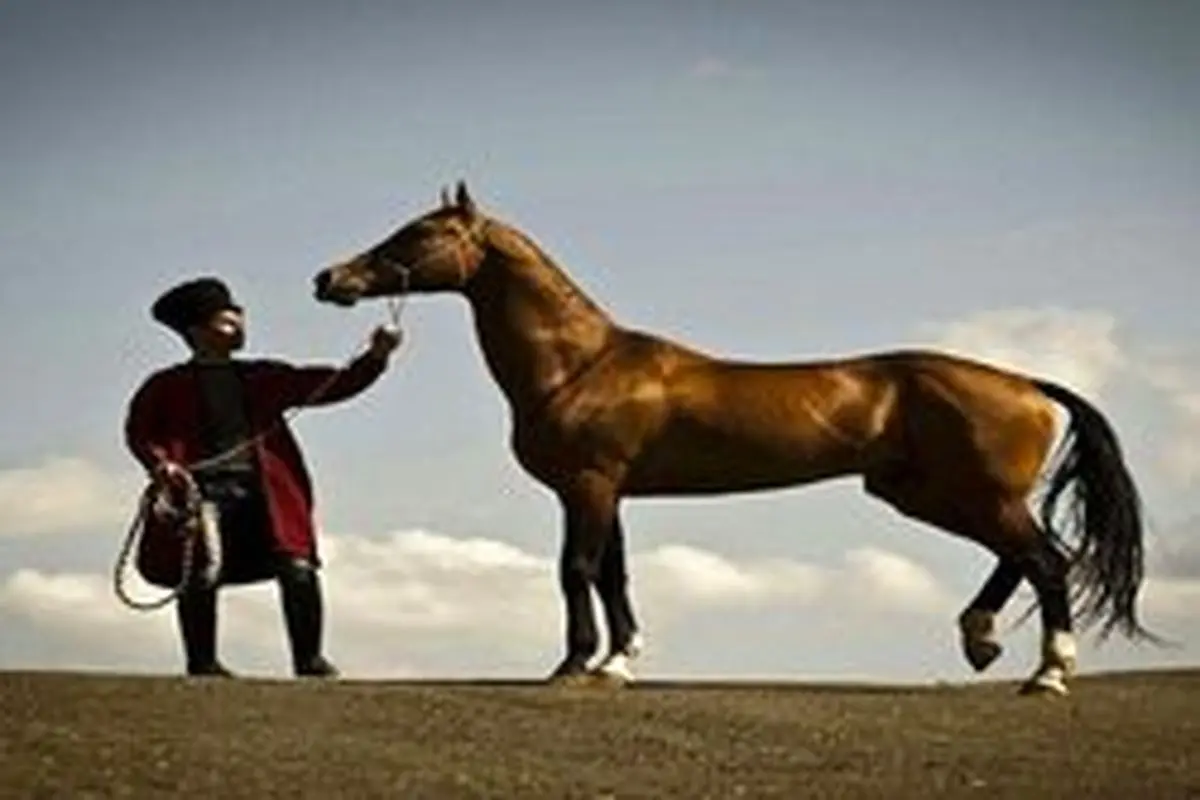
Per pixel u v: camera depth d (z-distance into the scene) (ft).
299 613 42.68
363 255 43.68
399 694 39.47
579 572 42.50
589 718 38.55
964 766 36.42
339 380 43.50
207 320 43.55
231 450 42.96
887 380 43.96
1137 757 37.37
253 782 33.81
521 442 43.50
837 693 42.47
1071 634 43.57
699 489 43.55
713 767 35.83
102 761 34.45
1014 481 43.52
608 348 43.60
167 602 42.34
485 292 43.78
